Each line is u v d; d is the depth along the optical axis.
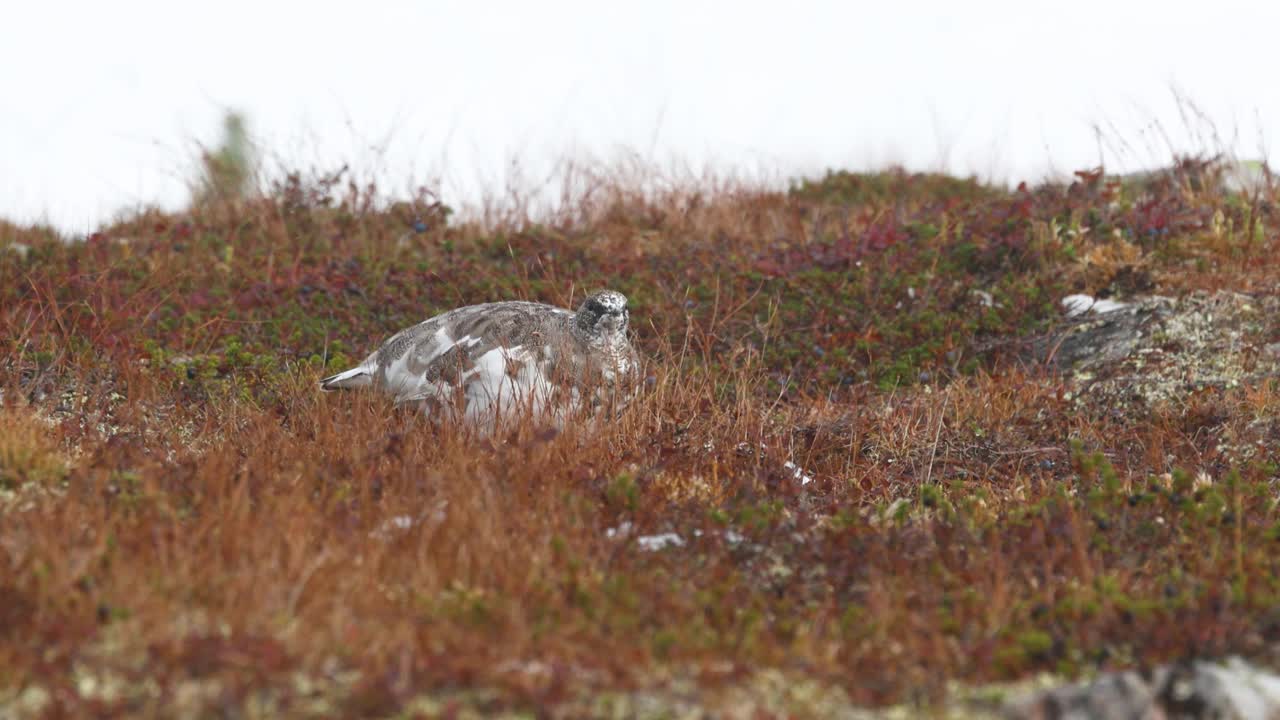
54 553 14.94
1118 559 17.52
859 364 29.52
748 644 14.50
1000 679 14.23
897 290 32.34
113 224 39.69
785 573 17.11
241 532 16.25
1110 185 36.31
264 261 35.59
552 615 15.06
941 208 39.00
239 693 12.60
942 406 25.69
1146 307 30.38
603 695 13.13
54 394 23.95
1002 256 34.25
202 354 27.94
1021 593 16.48
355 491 18.91
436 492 18.53
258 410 23.66
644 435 22.83
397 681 12.83
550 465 20.34
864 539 17.97
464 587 15.39
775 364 29.44
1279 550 17.77
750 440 23.56
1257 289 30.78
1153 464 23.34
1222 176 38.78
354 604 14.68
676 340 30.52
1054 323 30.77
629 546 17.56
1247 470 22.73
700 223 38.88
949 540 18.19
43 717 12.15
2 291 31.25
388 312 31.97
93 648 13.53
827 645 14.57
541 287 32.88
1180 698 13.30
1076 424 25.55
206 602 14.70
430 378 23.42
